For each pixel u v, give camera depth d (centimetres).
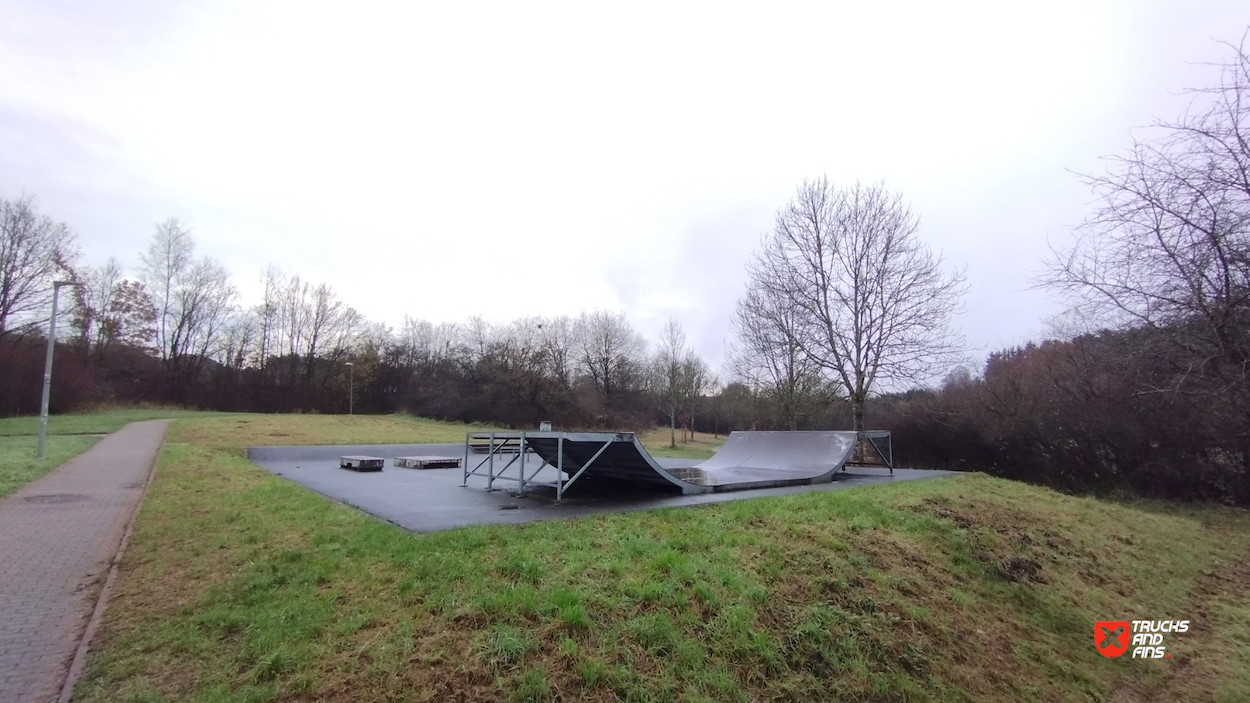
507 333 5488
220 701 327
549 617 422
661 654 417
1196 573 919
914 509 877
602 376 5459
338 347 5572
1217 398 1250
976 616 600
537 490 1005
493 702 343
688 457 2583
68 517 815
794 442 1450
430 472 1343
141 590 493
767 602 507
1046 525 959
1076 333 1803
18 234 3697
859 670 459
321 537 598
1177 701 548
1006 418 2009
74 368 3669
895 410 2423
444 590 449
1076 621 655
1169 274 1128
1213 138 1032
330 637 388
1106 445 1739
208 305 5175
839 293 2245
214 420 3216
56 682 354
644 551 569
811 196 2302
